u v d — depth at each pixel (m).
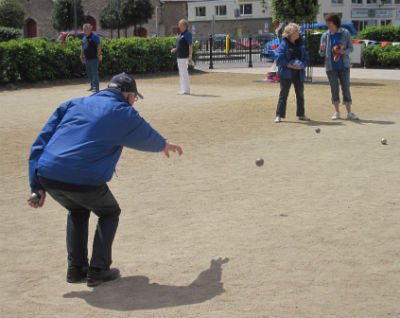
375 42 27.70
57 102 14.19
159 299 3.47
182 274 3.85
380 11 56.25
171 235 4.63
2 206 5.52
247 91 16.36
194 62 24.64
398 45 25.03
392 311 3.24
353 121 10.46
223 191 5.93
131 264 4.05
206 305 3.36
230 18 55.69
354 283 3.63
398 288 3.55
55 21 46.97
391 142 8.41
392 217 4.98
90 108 3.57
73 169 3.43
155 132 3.68
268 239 4.48
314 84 18.09
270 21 53.56
